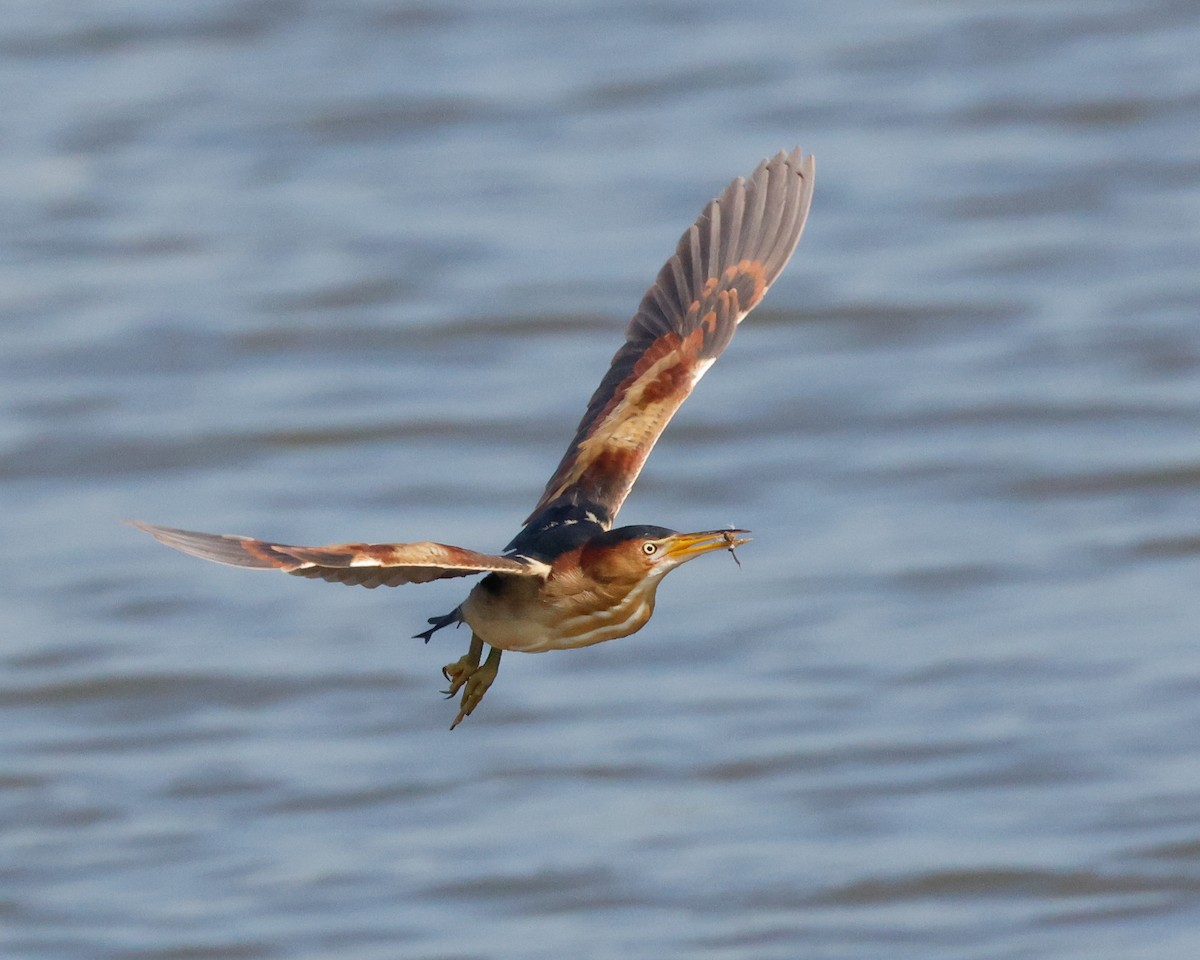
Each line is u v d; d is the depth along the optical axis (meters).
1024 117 31.86
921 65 33.50
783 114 32.22
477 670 7.93
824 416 25.64
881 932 16.12
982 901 16.47
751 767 18.62
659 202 29.94
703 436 25.39
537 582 7.08
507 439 25.14
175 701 20.47
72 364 27.36
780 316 28.03
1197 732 18.47
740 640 20.95
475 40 35.72
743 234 8.32
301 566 6.04
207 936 16.45
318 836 18.09
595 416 7.87
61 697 20.61
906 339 27.33
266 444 25.39
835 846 17.38
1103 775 17.97
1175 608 20.72
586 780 18.73
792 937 16.06
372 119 33.22
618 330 27.27
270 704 20.38
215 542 5.94
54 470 25.12
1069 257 28.58
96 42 36.16
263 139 32.88
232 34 36.31
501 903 16.86
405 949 16.08
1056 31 34.44
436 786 18.70
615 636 7.15
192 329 28.06
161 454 25.16
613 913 16.47
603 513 7.52
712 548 7.04
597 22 35.72
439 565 6.37
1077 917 16.22
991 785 18.06
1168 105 31.66
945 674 19.83
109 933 16.61
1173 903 16.17
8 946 16.53
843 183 30.73
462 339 27.56
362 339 27.62
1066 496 23.34
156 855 17.94
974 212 29.64
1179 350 26.19
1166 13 34.62
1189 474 23.53
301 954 16.16
